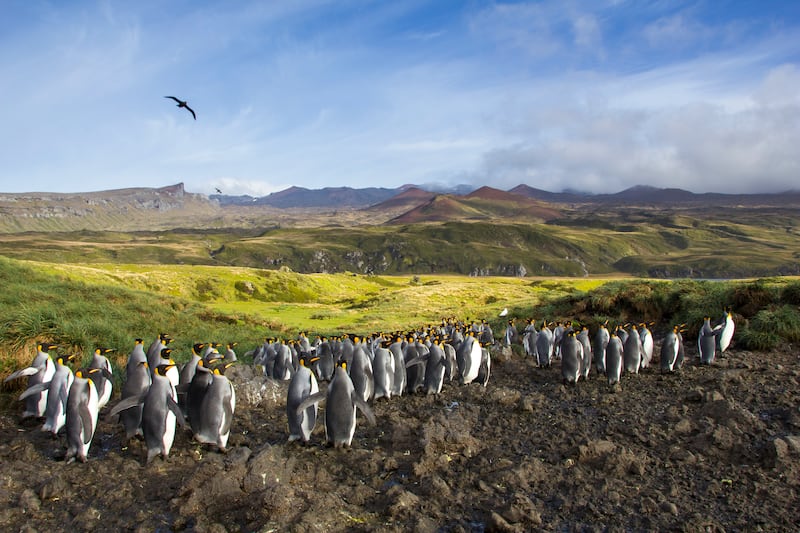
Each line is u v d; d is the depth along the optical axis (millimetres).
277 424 11406
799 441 8719
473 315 40531
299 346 18375
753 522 6980
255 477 7727
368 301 62844
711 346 14930
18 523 7004
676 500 7625
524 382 15273
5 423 10445
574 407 12148
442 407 12578
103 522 7086
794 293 18094
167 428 8961
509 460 9062
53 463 8805
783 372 13477
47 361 10977
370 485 8328
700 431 9969
